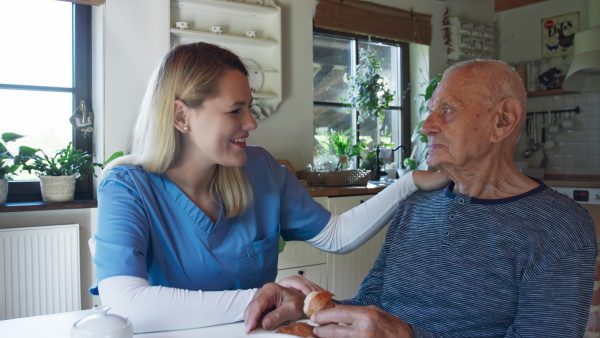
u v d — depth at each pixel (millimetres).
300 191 1425
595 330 1562
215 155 1143
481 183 1140
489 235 1085
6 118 2723
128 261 1011
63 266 2580
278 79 3223
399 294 1215
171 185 1177
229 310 970
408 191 1336
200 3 2984
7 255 2441
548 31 4375
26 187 2752
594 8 3775
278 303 1000
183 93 1110
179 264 1167
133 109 2852
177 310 938
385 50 4160
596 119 4109
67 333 891
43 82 2805
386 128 4168
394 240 1276
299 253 2791
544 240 1019
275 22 3207
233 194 1217
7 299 2439
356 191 3008
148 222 1129
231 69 1145
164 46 2842
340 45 3857
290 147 3400
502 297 1055
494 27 4688
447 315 1117
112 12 2793
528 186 1123
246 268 1238
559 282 980
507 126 1105
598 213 1695
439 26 4238
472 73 1130
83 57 2865
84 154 2844
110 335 748
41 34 2791
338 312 935
